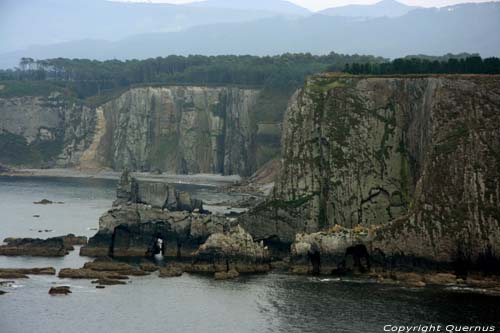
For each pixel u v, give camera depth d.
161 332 163.88
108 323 169.50
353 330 163.50
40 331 163.75
